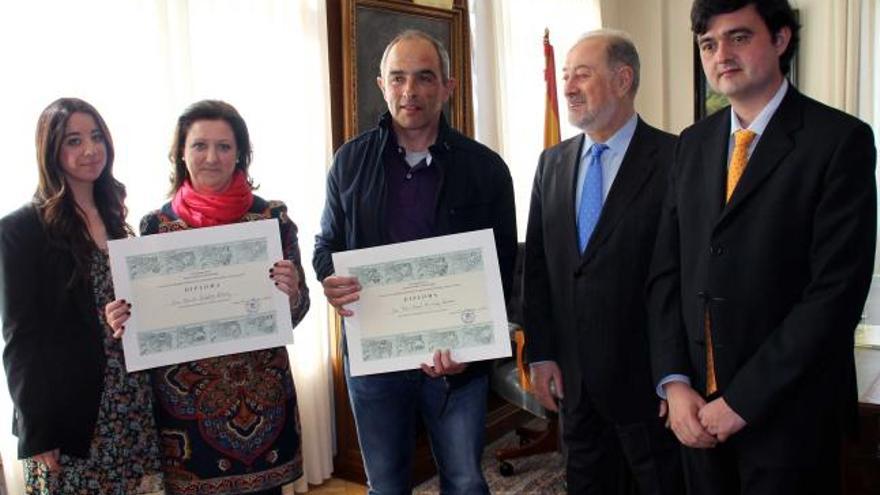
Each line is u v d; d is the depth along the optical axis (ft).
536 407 8.97
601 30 5.68
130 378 5.13
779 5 4.12
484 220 5.80
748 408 3.98
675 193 4.77
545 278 6.02
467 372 5.75
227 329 5.16
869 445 6.45
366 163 5.82
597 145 5.65
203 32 8.24
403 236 5.69
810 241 4.01
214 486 5.23
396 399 5.85
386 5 10.17
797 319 3.92
